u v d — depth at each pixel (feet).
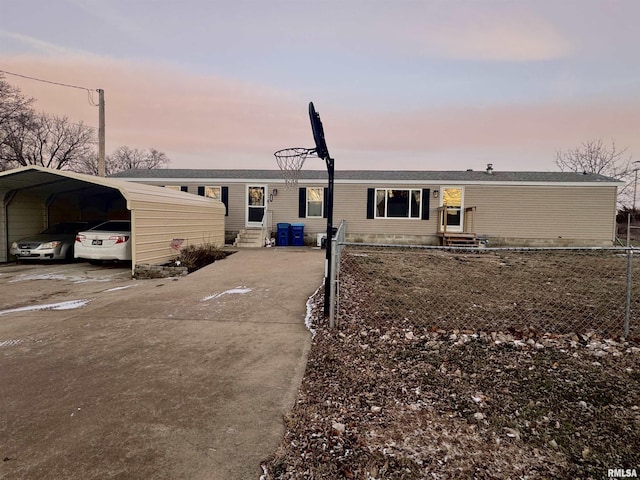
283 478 5.94
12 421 7.66
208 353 11.70
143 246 27.81
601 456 6.45
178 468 6.18
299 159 24.81
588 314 15.39
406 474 5.98
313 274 25.79
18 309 17.20
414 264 30.22
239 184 51.65
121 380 9.70
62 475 5.97
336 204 50.65
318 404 8.42
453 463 6.27
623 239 61.72
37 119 85.40
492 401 8.46
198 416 7.89
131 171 58.23
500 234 48.62
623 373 9.89
